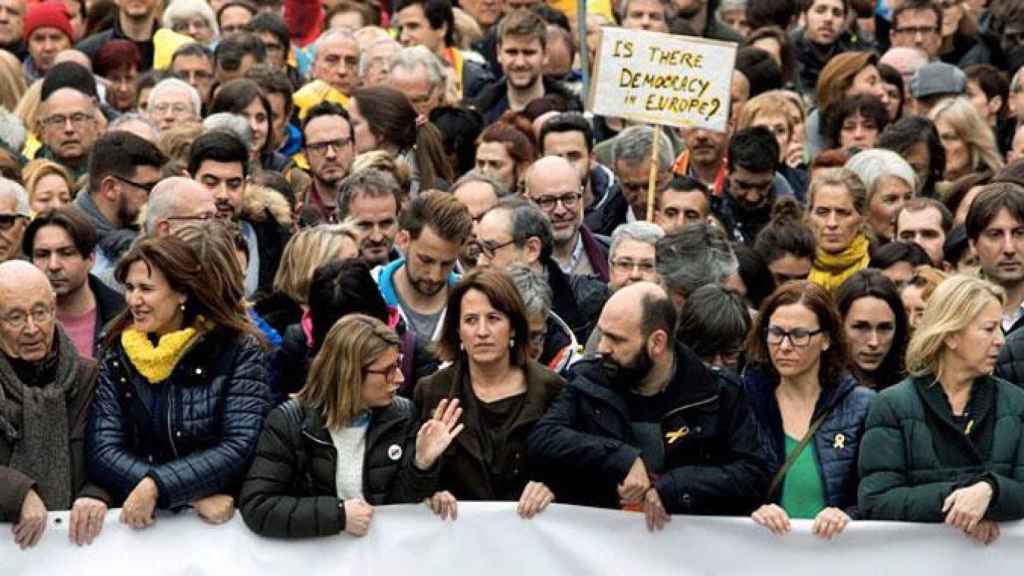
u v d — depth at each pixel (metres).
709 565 19.25
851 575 19.22
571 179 24.06
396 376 19.16
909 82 31.72
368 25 34.53
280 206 24.02
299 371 20.44
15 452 19.23
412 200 21.98
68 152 26.69
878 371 21.14
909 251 23.16
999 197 22.44
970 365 19.23
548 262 22.33
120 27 32.88
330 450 19.03
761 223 25.86
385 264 23.38
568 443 19.03
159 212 22.23
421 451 18.97
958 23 34.50
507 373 19.52
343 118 26.06
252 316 21.83
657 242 22.23
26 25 32.25
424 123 26.92
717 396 19.20
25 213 22.94
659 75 25.16
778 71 30.03
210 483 19.03
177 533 19.19
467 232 21.80
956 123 28.31
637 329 18.97
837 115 28.97
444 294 22.03
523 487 19.42
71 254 21.52
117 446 19.11
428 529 19.16
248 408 19.14
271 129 27.38
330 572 19.12
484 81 31.88
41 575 19.14
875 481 19.28
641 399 19.17
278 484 19.00
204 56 30.17
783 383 19.75
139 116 26.56
